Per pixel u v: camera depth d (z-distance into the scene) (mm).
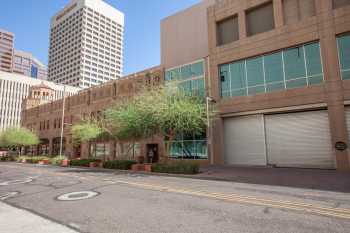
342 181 11906
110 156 35156
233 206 7234
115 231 5223
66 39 147500
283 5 20938
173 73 25906
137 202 7930
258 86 21500
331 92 17438
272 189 10320
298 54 19531
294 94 19125
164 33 34625
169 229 5293
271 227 5348
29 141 44531
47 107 51875
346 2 17812
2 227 5480
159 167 18172
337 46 17703
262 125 20984
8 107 93750
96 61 145125
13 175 17656
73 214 6594
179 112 18047
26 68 198125
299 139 19016
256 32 22547
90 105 40312
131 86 33781
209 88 24547
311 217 6039
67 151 42969
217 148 23125
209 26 25703
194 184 12023
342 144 16641
